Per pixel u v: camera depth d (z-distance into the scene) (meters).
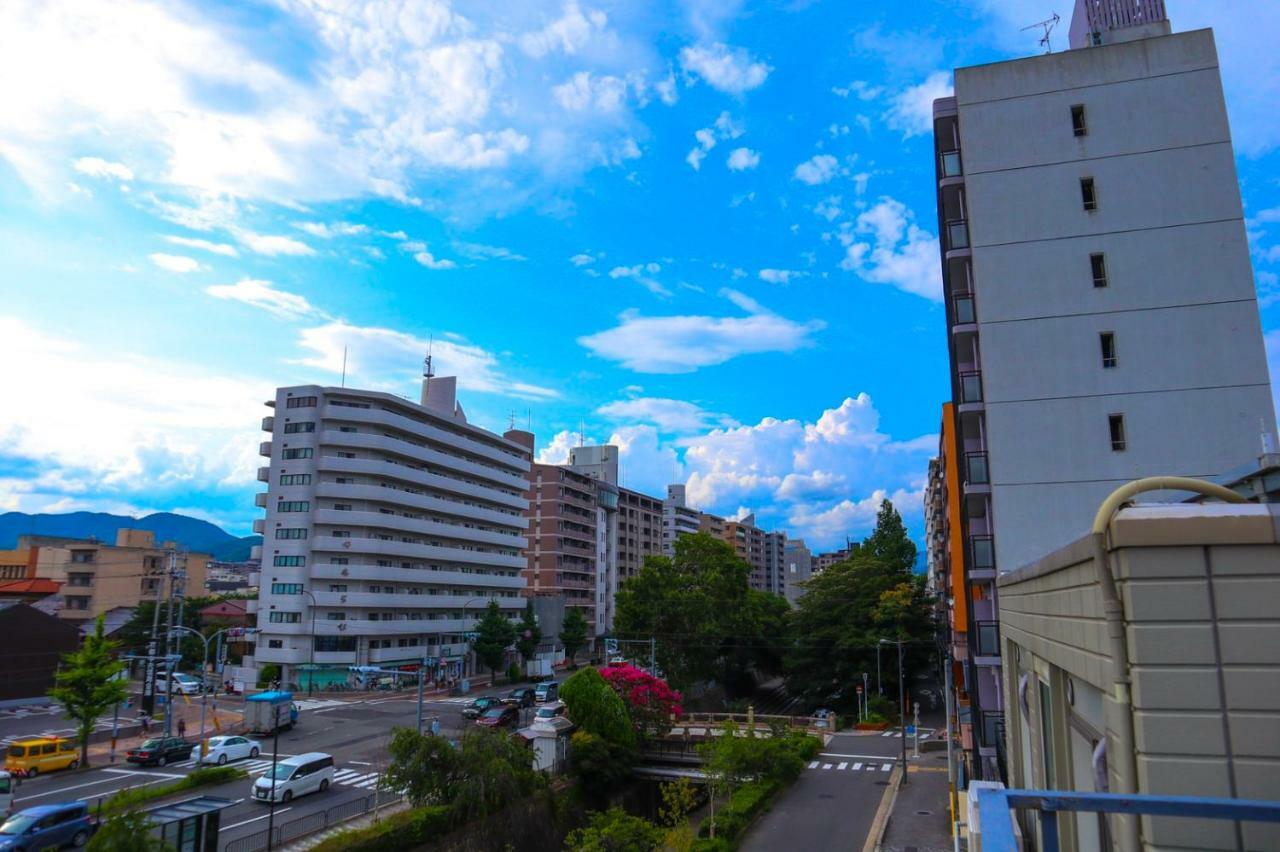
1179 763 5.61
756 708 78.50
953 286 34.00
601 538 125.50
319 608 76.31
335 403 80.25
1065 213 30.83
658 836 30.20
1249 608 5.66
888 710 64.38
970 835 4.70
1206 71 30.44
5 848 25.31
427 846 30.19
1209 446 28.38
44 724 54.62
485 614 92.06
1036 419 29.95
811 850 32.84
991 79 32.44
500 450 101.31
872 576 71.69
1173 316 29.30
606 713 44.88
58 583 90.69
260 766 41.75
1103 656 6.75
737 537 180.88
